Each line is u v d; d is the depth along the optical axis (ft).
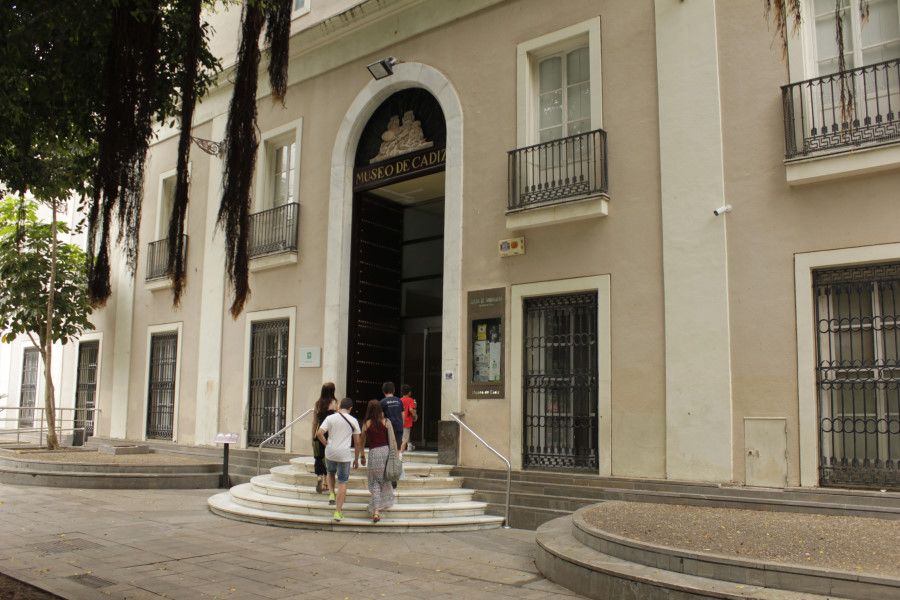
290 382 47.03
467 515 33.27
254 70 20.33
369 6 44.83
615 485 31.94
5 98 23.35
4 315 57.31
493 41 39.63
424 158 43.11
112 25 21.54
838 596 17.13
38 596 20.80
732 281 30.42
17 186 28.50
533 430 35.96
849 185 28.22
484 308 37.96
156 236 59.47
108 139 21.06
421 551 27.68
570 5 36.73
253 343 50.52
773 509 25.94
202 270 54.60
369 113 46.14
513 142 38.01
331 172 47.06
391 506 31.81
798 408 28.30
